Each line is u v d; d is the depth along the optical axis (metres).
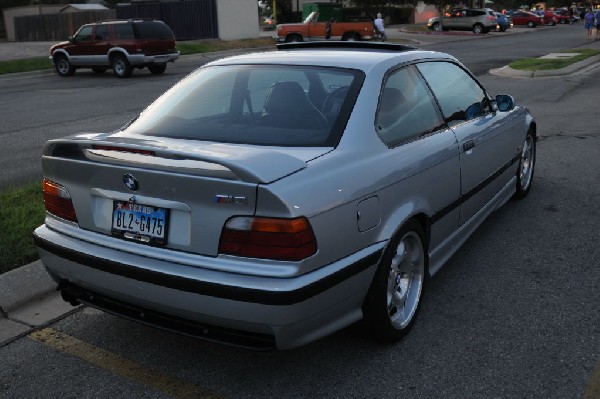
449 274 4.47
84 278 3.22
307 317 2.81
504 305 3.96
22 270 4.31
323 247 2.83
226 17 32.75
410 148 3.56
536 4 94.56
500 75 18.03
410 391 3.07
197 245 2.84
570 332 3.60
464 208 4.34
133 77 20.89
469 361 3.32
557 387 3.07
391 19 59.75
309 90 3.55
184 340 3.65
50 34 40.19
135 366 3.38
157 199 2.92
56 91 17.12
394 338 3.49
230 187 2.70
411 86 3.90
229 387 3.16
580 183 6.68
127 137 3.37
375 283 3.24
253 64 3.91
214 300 2.77
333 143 3.18
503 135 5.06
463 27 44.94
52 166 3.31
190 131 3.48
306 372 3.27
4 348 3.59
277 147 3.20
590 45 29.66
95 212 3.20
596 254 4.76
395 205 3.33
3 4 53.50
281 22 58.06
